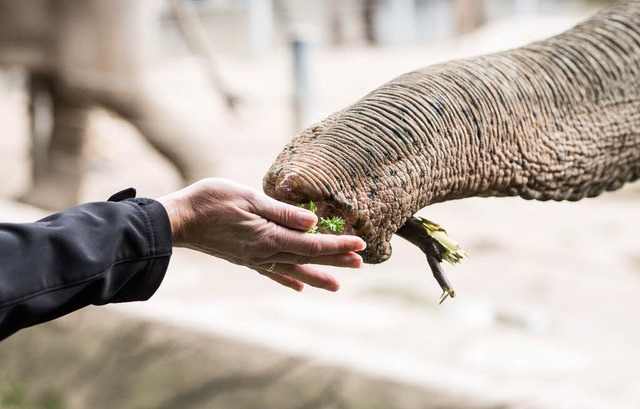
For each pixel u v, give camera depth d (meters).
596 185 2.05
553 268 5.53
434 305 4.84
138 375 4.07
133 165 8.39
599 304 4.89
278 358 3.74
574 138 1.98
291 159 1.66
